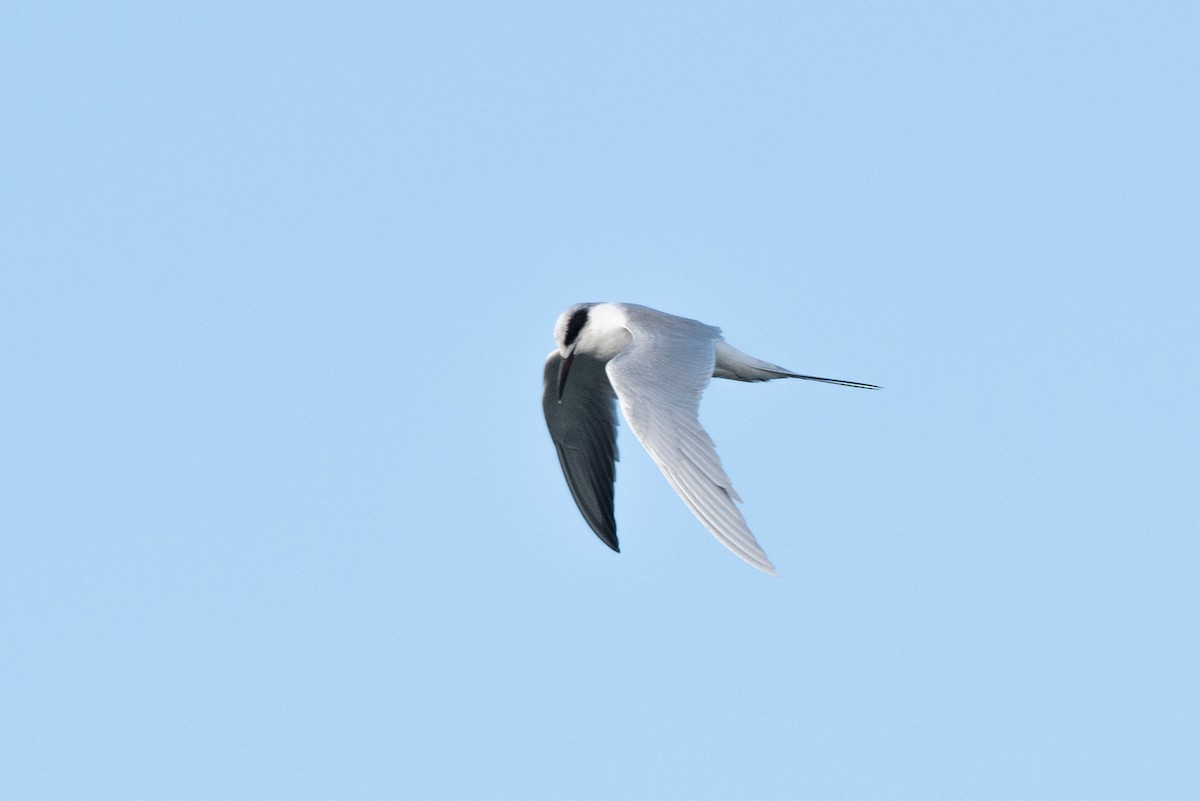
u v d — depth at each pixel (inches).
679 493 505.0
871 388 650.8
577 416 665.0
